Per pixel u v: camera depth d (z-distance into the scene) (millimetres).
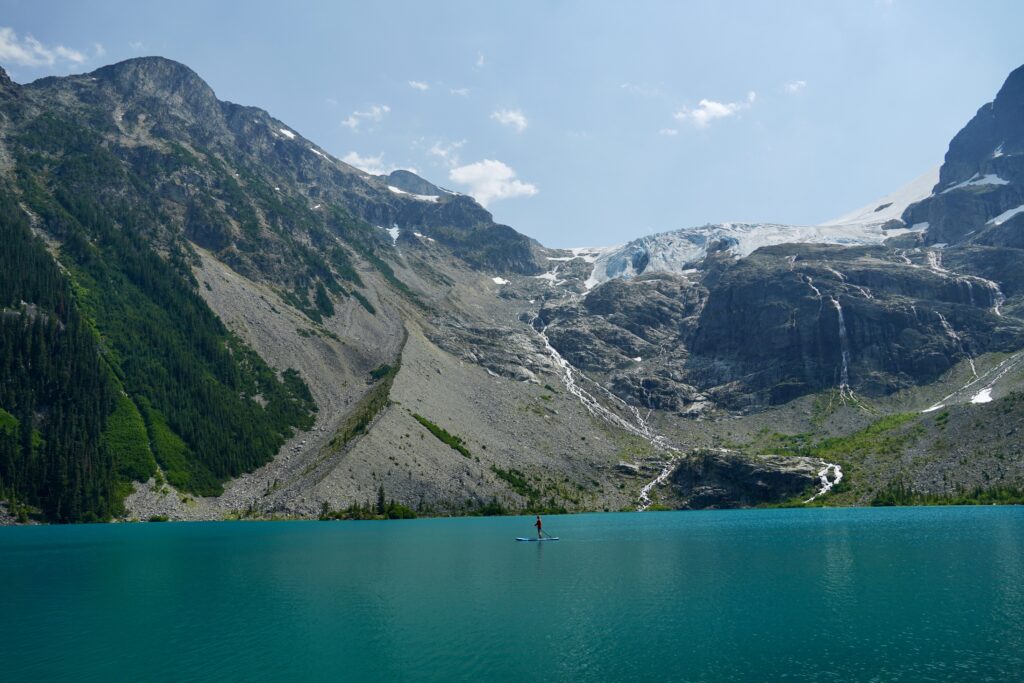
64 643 70188
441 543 148000
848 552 126000
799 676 60250
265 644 69500
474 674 61188
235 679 60094
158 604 87250
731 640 70375
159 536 168000
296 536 165625
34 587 98812
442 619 78938
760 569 109625
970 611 81125
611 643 69562
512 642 70000
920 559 116625
